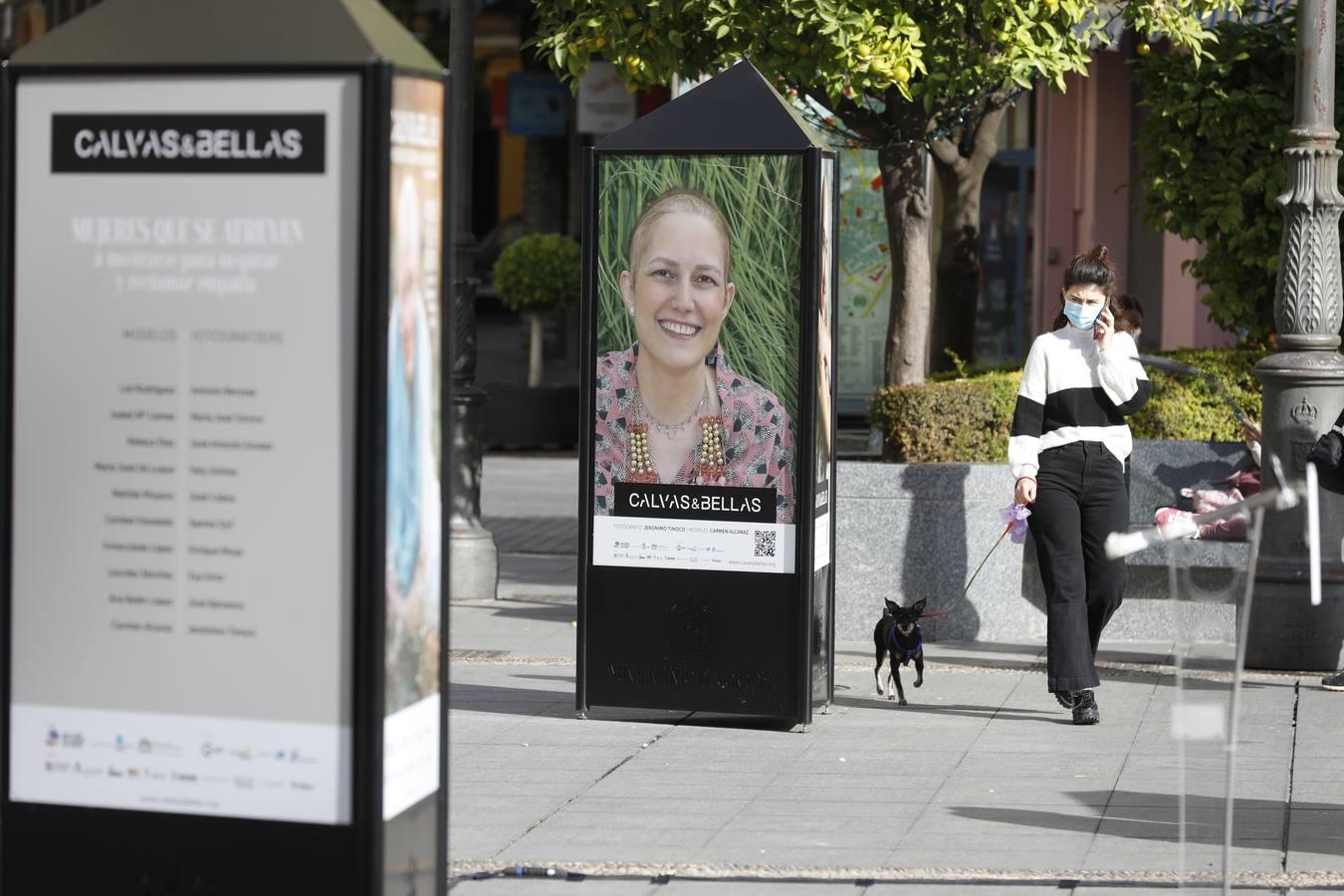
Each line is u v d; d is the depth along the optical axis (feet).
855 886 38.96
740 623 54.29
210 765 28.91
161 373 28.66
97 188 28.68
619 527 55.11
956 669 64.13
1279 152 71.97
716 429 54.13
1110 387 54.80
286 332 28.19
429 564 30.17
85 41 28.68
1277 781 48.26
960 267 84.33
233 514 28.55
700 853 41.37
